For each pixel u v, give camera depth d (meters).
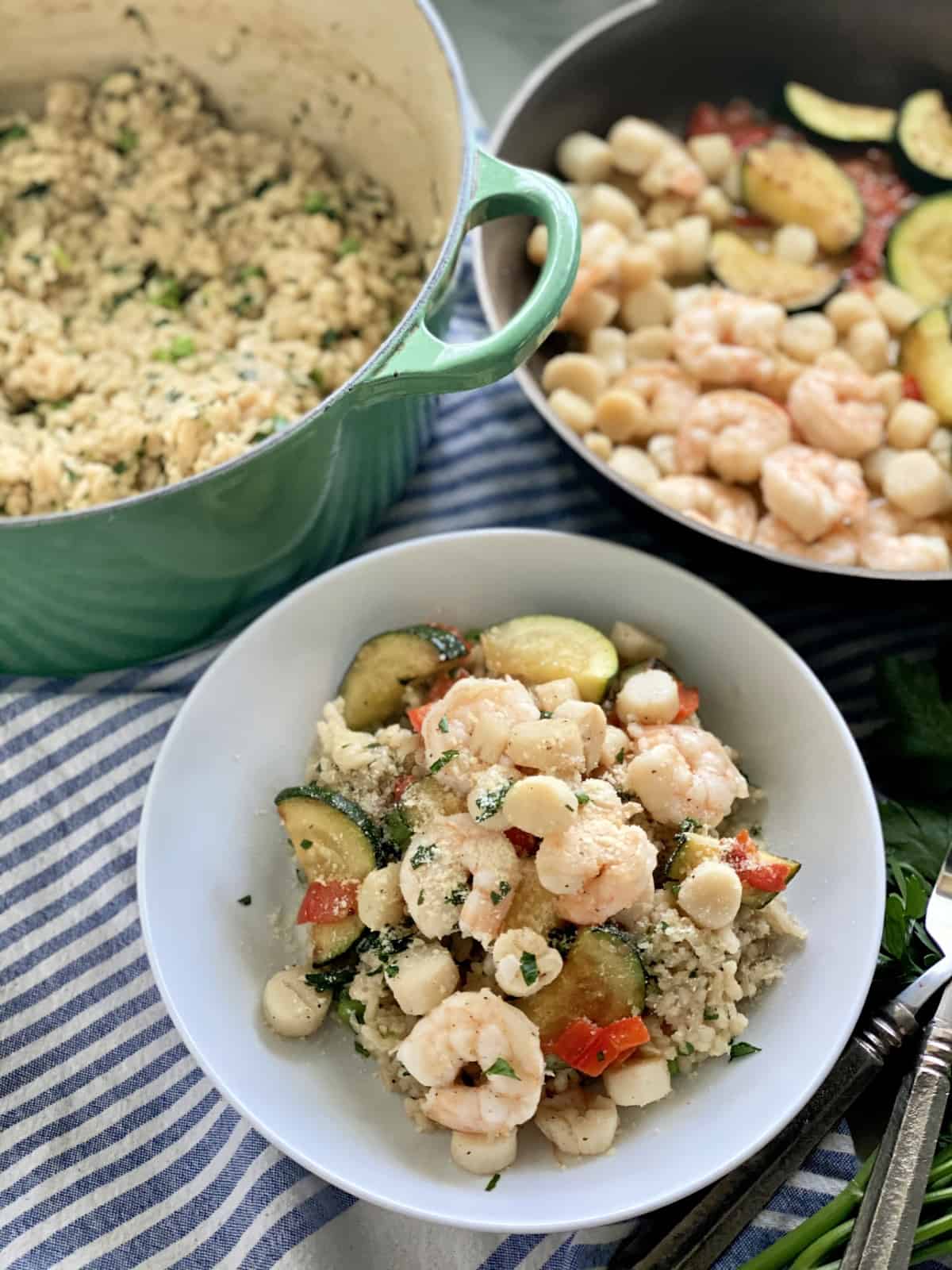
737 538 0.38
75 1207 0.34
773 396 0.43
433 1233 0.34
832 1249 0.33
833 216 0.46
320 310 0.42
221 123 0.47
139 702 0.40
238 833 0.36
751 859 0.33
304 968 0.34
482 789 0.32
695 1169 0.30
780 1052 0.32
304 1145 0.31
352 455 0.37
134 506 0.32
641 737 0.34
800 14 0.47
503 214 0.35
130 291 0.43
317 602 0.37
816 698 0.35
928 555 0.39
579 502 0.44
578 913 0.31
